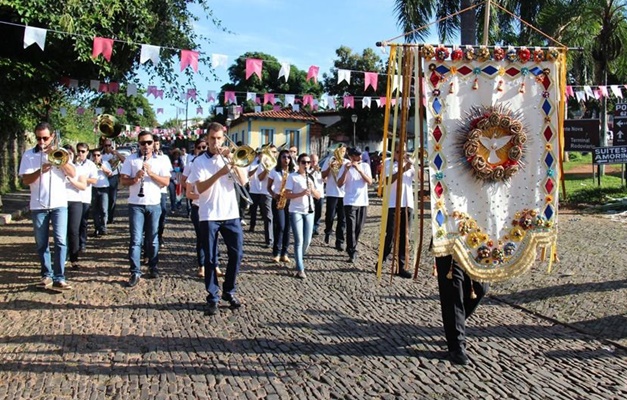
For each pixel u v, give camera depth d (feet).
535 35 57.11
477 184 16.51
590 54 63.16
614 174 77.66
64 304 22.26
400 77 16.47
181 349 17.47
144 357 16.76
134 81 43.96
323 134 118.83
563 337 18.58
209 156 21.33
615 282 24.77
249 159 20.98
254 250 34.76
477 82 16.46
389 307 22.22
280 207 30.50
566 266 28.17
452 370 15.96
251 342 18.15
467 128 16.34
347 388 14.80
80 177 27.04
